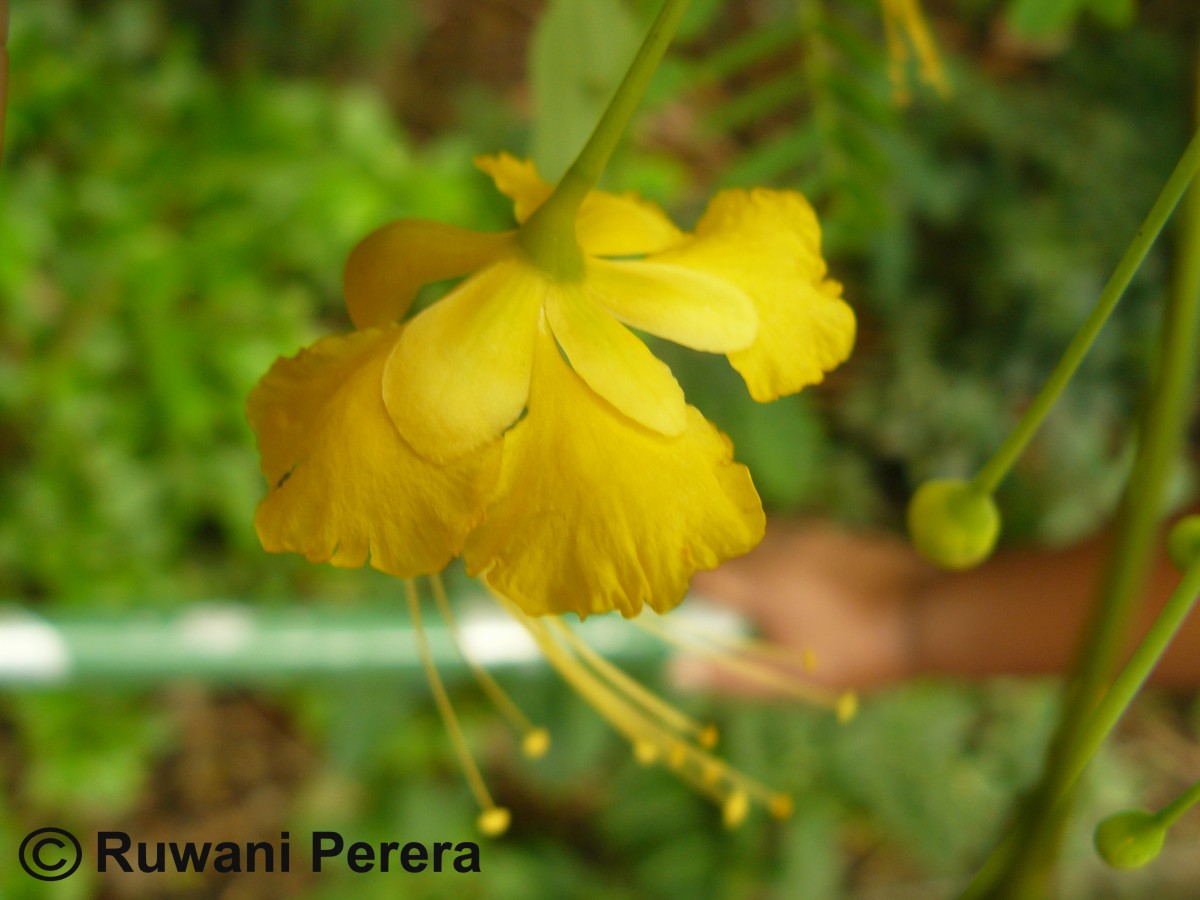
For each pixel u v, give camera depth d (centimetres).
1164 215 11
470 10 61
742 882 47
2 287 43
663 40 10
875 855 53
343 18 56
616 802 48
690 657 30
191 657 22
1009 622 32
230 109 48
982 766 50
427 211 48
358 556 10
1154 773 55
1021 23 18
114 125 47
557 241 11
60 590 44
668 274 11
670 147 52
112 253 45
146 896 48
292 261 47
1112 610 13
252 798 50
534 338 11
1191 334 13
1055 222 53
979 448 54
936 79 17
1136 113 54
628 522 10
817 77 18
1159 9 57
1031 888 13
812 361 12
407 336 10
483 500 10
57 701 46
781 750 47
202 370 45
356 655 23
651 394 11
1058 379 12
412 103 59
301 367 10
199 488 45
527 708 40
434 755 48
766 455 41
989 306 53
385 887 46
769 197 12
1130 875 52
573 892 48
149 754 50
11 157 46
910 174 48
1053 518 53
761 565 34
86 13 50
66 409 44
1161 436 13
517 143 52
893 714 49
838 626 34
